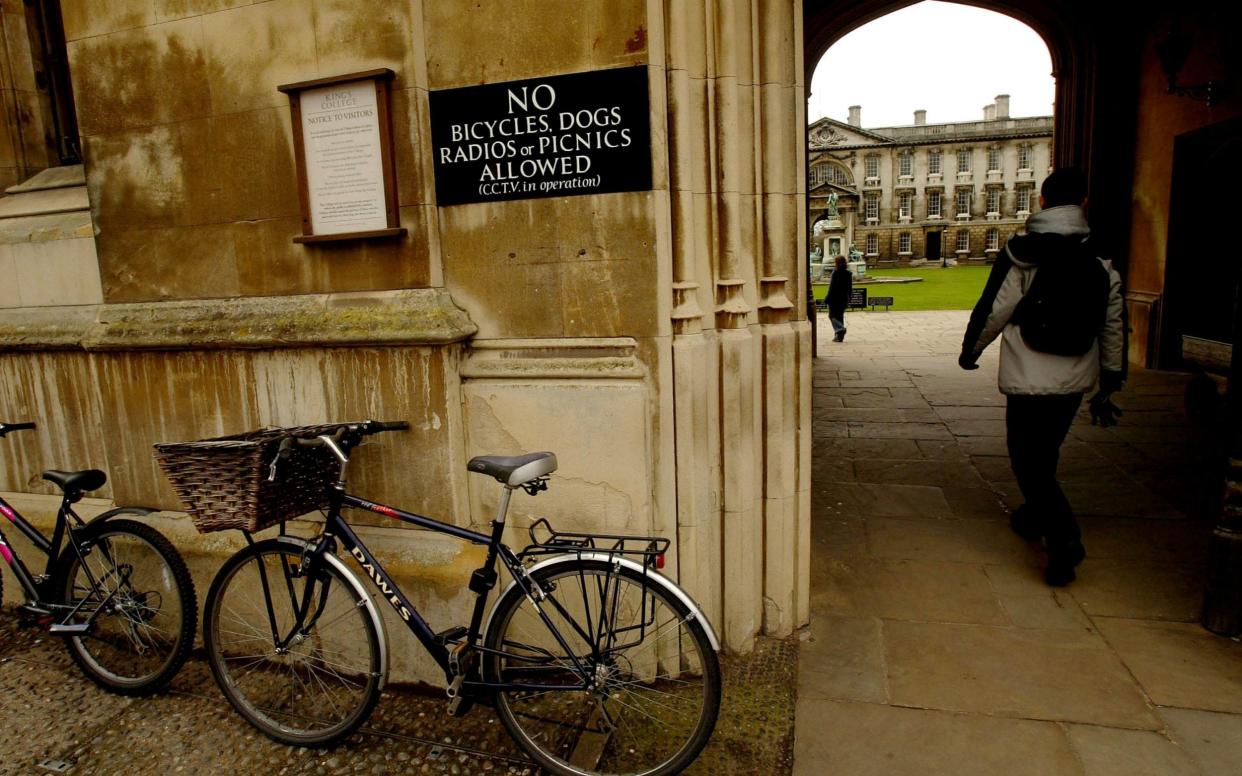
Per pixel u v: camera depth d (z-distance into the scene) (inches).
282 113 121.6
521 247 114.6
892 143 3093.0
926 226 3090.6
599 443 114.2
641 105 106.1
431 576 118.6
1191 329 389.4
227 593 130.7
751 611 128.4
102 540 124.3
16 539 155.8
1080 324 137.2
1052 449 144.9
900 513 191.3
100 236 137.0
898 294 1201.4
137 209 133.5
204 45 124.1
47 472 125.6
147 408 136.4
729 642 126.6
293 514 103.0
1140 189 429.7
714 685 93.6
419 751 107.2
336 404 123.3
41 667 133.3
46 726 116.4
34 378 152.6
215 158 126.7
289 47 119.3
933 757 101.9
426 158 115.9
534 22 109.0
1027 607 141.3
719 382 120.3
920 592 148.6
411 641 120.9
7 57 169.8
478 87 112.7
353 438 109.2
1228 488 126.8
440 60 114.1
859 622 137.9
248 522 97.8
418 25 113.5
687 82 109.4
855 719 110.2
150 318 133.0
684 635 116.7
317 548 107.6
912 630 134.5
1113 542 167.9
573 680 101.2
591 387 113.3
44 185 163.2
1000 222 3065.9
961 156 3078.2
